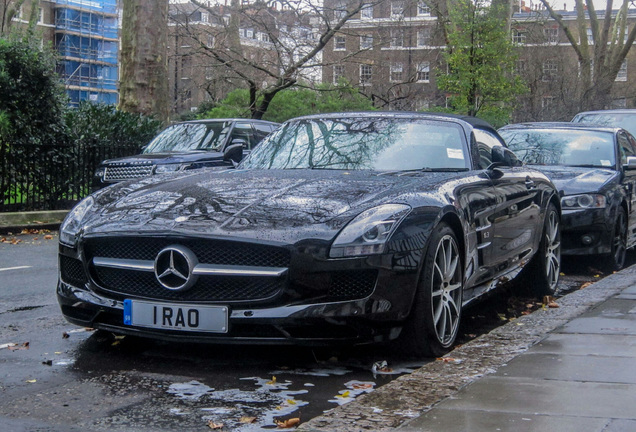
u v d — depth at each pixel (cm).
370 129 645
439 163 609
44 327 600
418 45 3731
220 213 483
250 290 462
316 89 2564
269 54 2648
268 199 500
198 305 464
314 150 632
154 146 1484
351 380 464
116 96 7700
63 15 7356
